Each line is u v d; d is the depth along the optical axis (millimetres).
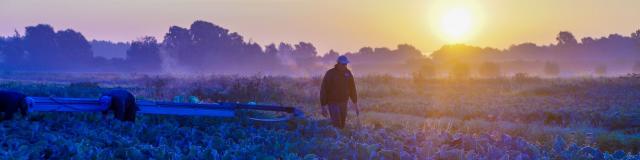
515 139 12180
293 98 27000
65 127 11867
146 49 190125
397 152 10711
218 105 14180
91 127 11930
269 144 11227
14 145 9727
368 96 31438
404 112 22344
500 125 17203
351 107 23812
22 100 12383
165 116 14016
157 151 9914
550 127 17500
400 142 11773
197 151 10016
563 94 32531
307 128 13250
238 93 27688
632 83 37594
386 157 10633
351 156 10633
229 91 28141
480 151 11445
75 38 191500
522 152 11508
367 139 12188
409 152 11258
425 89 37844
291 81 42719
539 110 21391
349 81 14023
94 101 13250
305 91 29953
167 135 11734
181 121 13867
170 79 52281
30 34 186875
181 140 11422
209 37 195375
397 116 20266
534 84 41281
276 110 14344
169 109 13898
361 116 19453
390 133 12922
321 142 11250
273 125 13930
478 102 26500
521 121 19891
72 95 21812
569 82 40656
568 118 20047
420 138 12352
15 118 12180
